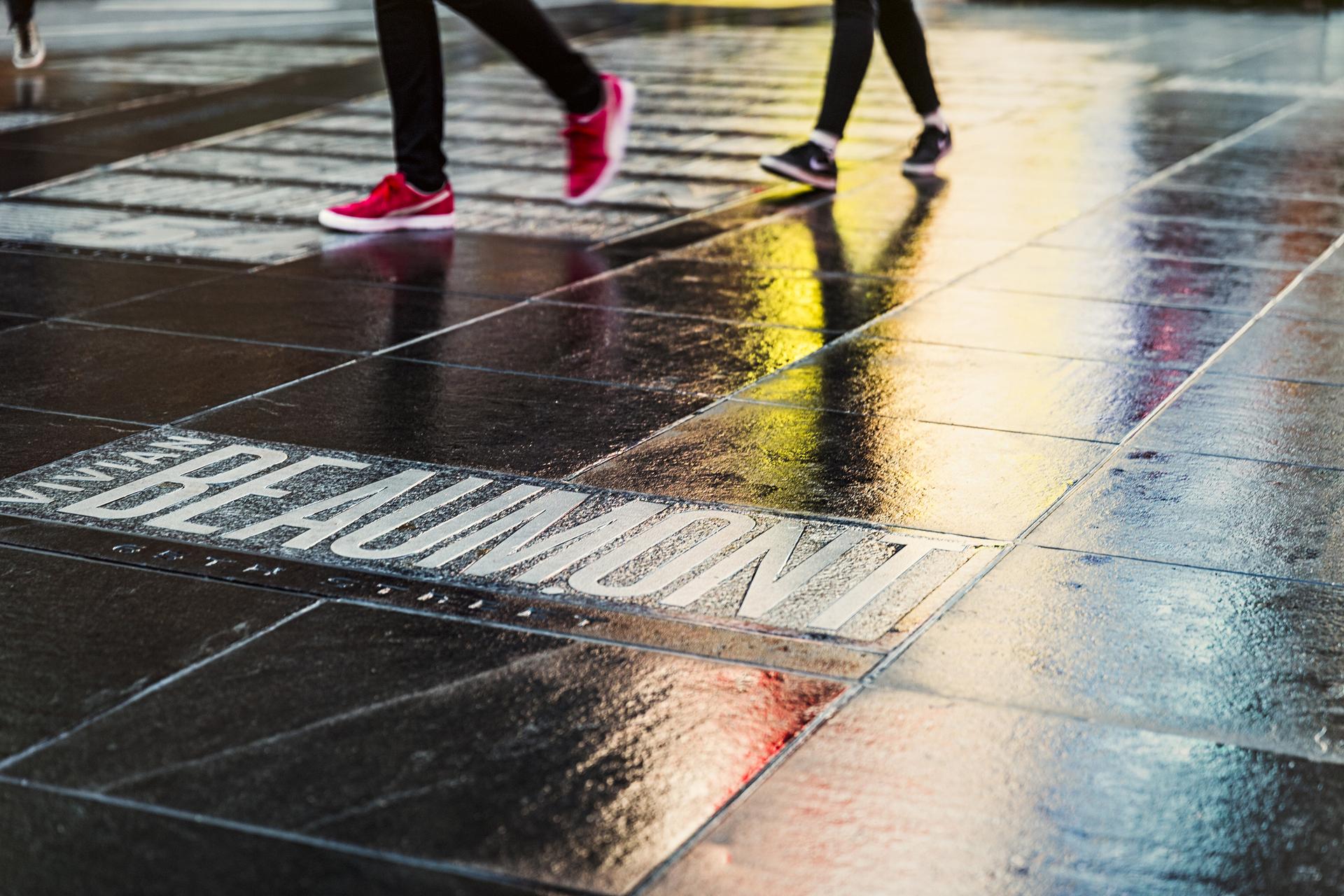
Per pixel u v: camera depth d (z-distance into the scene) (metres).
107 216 6.82
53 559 3.25
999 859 2.24
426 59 6.48
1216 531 3.48
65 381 4.48
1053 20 17.81
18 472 3.75
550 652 2.86
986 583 3.18
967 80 12.05
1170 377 4.67
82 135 8.85
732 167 8.30
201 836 2.27
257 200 7.20
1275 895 2.17
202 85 10.86
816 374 4.69
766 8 18.66
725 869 2.21
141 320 5.16
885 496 3.68
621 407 4.34
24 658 2.81
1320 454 4.01
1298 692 2.75
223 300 5.43
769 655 2.86
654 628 2.96
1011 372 4.71
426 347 4.91
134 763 2.47
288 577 3.18
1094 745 2.55
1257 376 4.69
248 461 3.86
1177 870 2.22
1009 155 8.76
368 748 2.52
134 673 2.77
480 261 6.11
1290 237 6.69
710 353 4.90
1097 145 9.08
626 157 8.52
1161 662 2.85
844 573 3.22
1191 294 5.69
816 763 2.49
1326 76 12.30
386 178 6.60
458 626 2.97
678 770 2.46
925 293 5.70
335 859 2.22
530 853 2.24
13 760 2.47
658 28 15.86
